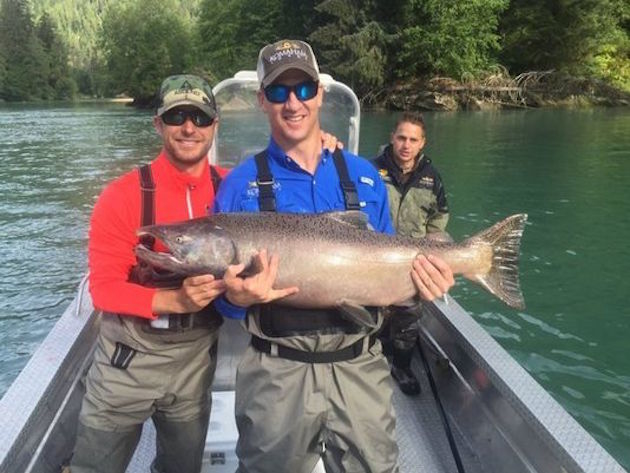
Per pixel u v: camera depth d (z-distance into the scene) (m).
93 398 2.51
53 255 9.79
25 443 2.46
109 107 61.59
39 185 15.91
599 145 20.91
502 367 2.99
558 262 8.55
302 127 2.40
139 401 2.51
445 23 36.41
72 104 71.19
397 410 3.72
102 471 2.56
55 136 28.72
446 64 37.50
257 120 4.28
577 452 2.31
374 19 37.34
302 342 2.31
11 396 2.65
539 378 5.40
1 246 10.26
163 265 2.35
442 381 3.79
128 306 2.39
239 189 2.48
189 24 63.72
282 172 2.47
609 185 14.10
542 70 40.62
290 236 2.34
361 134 23.75
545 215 11.37
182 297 2.34
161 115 2.51
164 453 2.80
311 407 2.30
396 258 2.46
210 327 2.60
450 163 17.45
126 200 2.50
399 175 4.52
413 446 3.39
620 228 10.38
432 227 4.66
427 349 4.02
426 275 2.46
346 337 2.33
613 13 41.41
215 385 3.72
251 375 2.40
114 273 2.47
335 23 37.59
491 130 26.11
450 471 3.20
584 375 5.45
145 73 60.78
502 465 2.85
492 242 2.64
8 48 81.38
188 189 2.64
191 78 2.59
